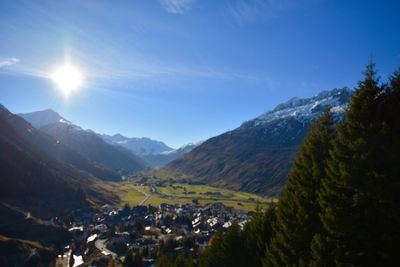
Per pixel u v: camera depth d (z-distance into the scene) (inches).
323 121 1333.7
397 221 830.5
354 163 933.8
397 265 847.1
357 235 906.1
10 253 5383.9
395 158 880.3
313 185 1268.5
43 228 6988.2
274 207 2118.6
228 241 2261.3
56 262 5654.5
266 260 1539.1
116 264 5036.9
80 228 7716.5
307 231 1238.9
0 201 7564.0
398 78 982.4
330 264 1026.7
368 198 874.1
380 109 968.9
